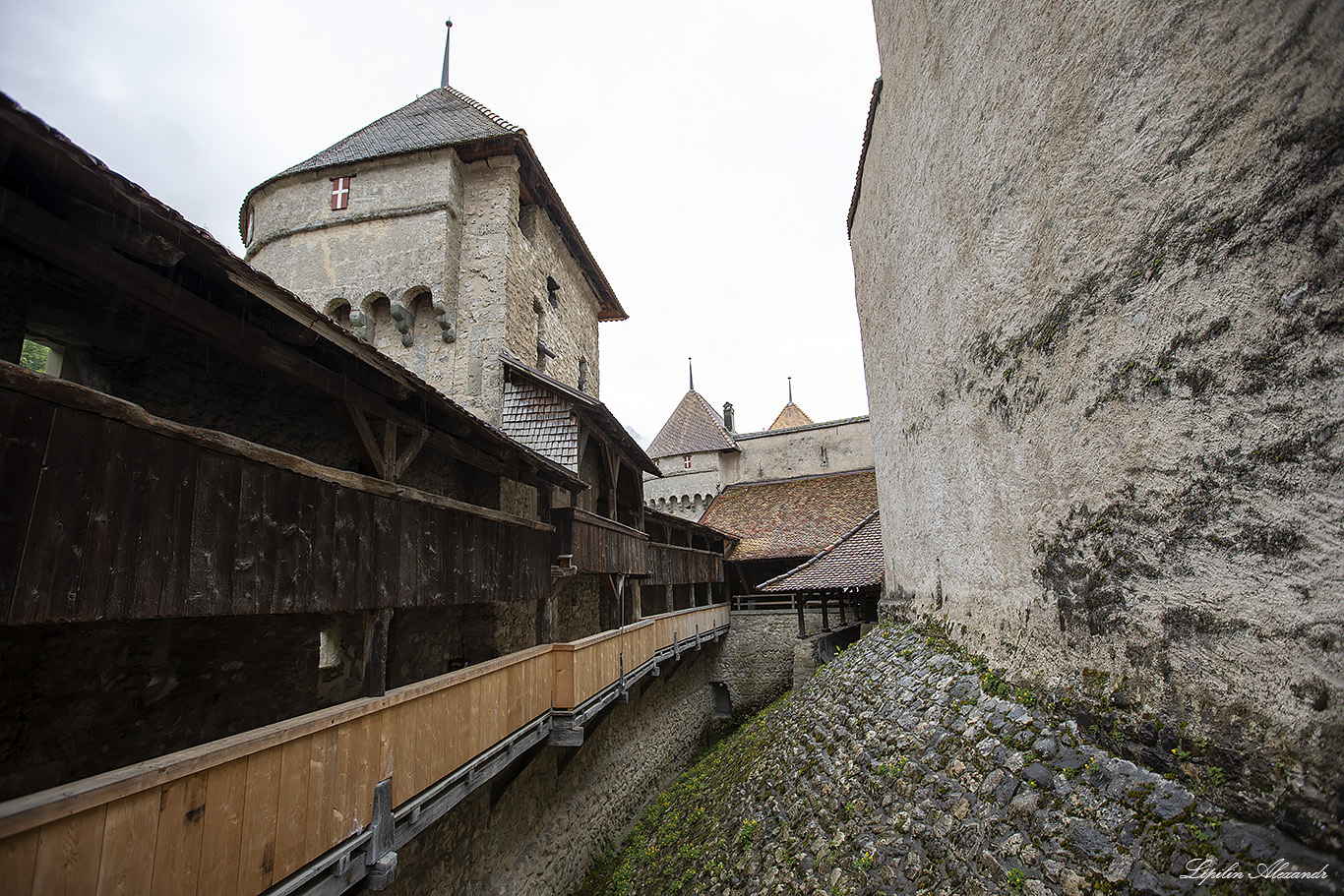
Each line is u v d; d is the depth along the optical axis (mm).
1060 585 3863
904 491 8789
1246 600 2402
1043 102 4027
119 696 4035
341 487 4480
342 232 13875
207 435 3385
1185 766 2689
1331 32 2025
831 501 23406
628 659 10469
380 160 13875
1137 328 3072
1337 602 2014
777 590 13641
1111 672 3291
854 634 15891
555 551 8344
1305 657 2131
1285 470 2229
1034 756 3670
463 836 6750
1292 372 2203
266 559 3754
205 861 3057
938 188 6297
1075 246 3654
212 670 4676
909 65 7164
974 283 5363
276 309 3633
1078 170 3607
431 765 5043
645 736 13461
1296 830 2111
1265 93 2309
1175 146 2801
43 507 2625
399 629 6570
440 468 7457
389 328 13742
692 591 17000
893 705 6207
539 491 8492
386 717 4512
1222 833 2402
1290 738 2184
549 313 16141
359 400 4719
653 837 9570
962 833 3730
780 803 6508
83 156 2562
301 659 5469
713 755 12742
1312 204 2123
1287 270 2225
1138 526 3064
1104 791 3088
